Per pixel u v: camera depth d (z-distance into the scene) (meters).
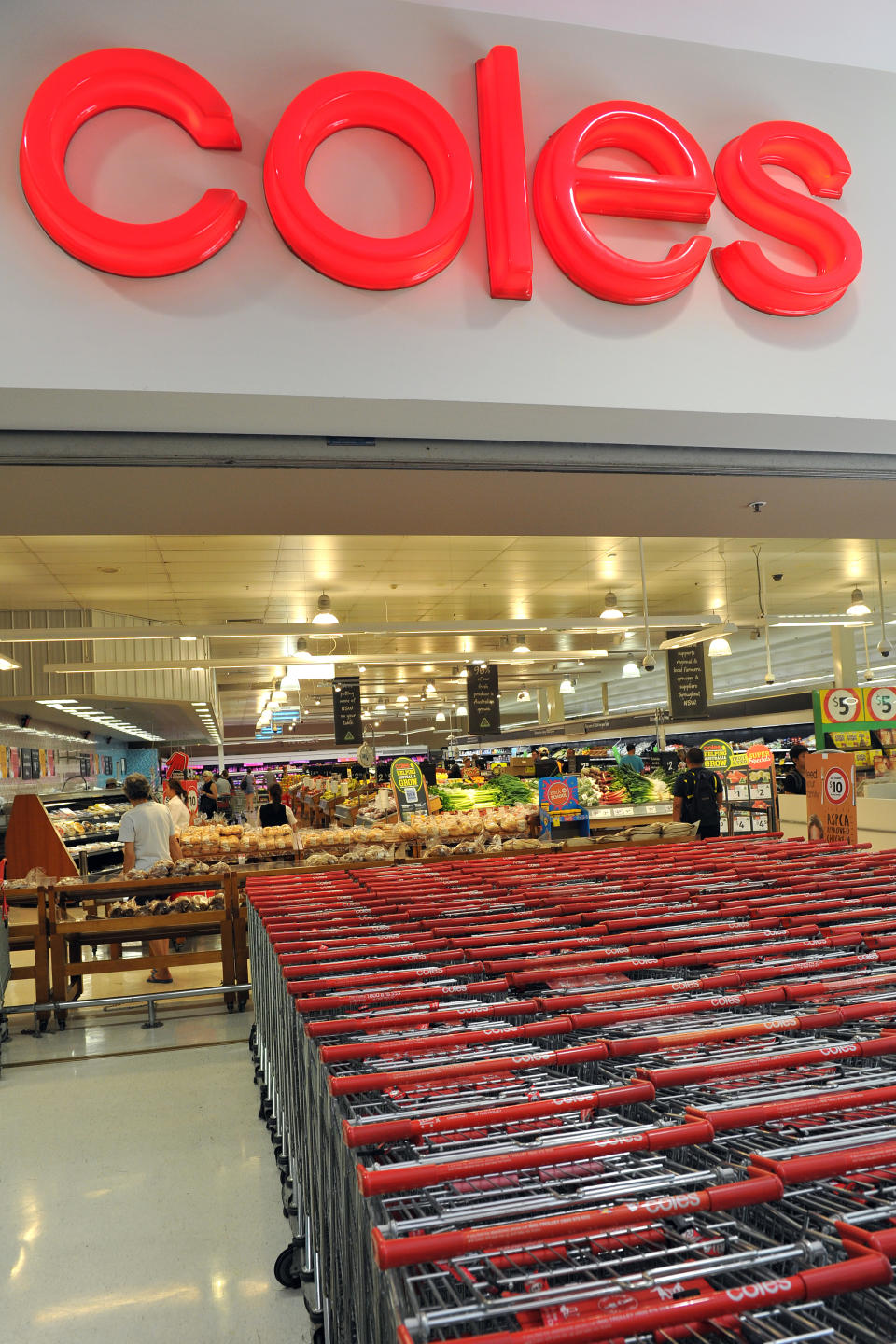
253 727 39.00
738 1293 0.98
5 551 10.22
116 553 10.54
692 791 7.58
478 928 2.96
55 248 2.88
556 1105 1.47
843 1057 1.70
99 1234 2.82
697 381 3.40
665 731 21.98
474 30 3.32
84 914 8.19
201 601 13.76
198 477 3.53
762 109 3.65
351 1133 1.37
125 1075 4.34
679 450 3.76
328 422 3.24
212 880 5.54
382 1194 1.23
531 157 3.33
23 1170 3.30
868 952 2.64
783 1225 1.25
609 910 3.18
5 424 3.11
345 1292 1.50
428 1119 1.42
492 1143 1.45
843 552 12.36
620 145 3.41
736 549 11.94
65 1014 5.23
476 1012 2.04
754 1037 1.95
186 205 2.98
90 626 13.87
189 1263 2.63
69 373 2.85
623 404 3.30
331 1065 1.79
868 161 3.77
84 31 2.96
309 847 6.58
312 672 17.92
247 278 2.99
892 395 3.64
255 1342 2.25
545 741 27.20
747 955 2.55
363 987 2.31
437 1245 1.06
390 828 6.89
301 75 3.12
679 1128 1.34
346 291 3.07
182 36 3.04
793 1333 1.02
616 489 4.04
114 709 16.80
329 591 13.48
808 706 16.38
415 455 3.47
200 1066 4.44
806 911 3.14
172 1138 3.55
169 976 6.45
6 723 15.93
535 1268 1.15
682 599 15.77
